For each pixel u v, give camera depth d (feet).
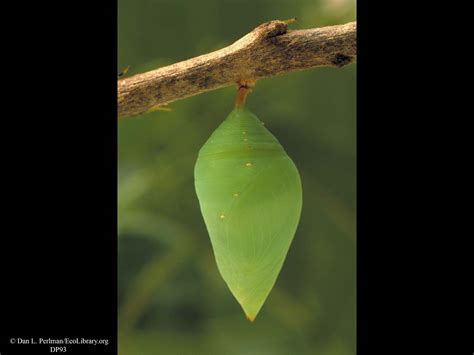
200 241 1.20
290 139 1.22
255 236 0.63
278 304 1.22
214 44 1.19
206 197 0.64
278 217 0.63
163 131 1.17
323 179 1.23
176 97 0.66
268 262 0.64
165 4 1.18
